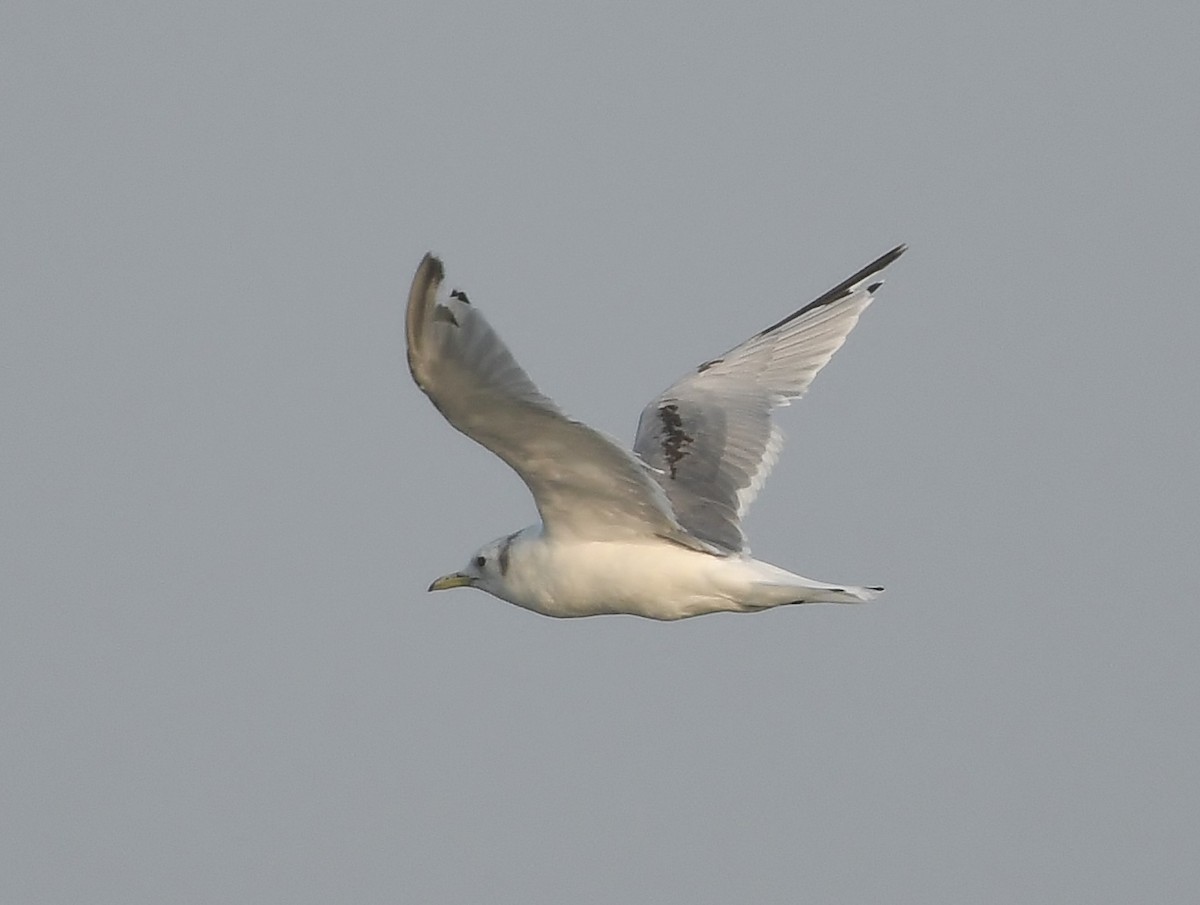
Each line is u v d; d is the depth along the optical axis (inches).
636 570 551.5
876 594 539.2
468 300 445.7
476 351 455.5
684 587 550.9
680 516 590.2
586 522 551.5
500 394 470.6
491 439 498.9
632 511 543.2
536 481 530.0
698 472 608.4
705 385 634.2
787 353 641.0
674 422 621.9
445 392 471.2
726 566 552.1
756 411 625.0
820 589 541.0
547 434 496.1
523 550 571.8
